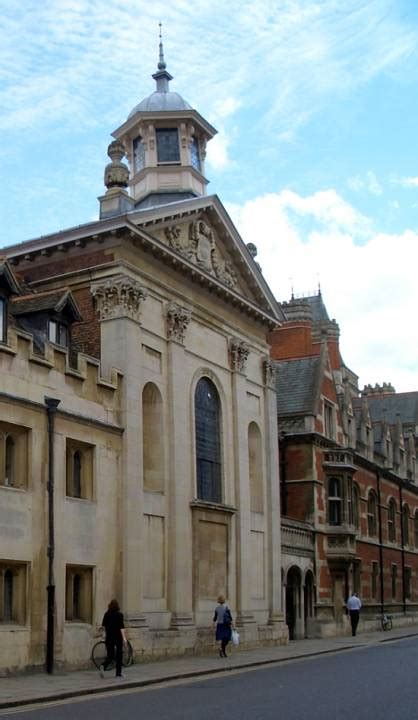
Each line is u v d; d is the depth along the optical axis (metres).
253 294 37.66
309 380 45.94
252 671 24.23
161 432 30.11
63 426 25.02
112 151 31.22
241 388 35.88
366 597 50.03
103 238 29.03
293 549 40.75
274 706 15.08
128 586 26.80
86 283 29.22
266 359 38.50
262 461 37.56
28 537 23.20
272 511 37.38
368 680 19.36
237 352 35.66
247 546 34.62
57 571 24.08
